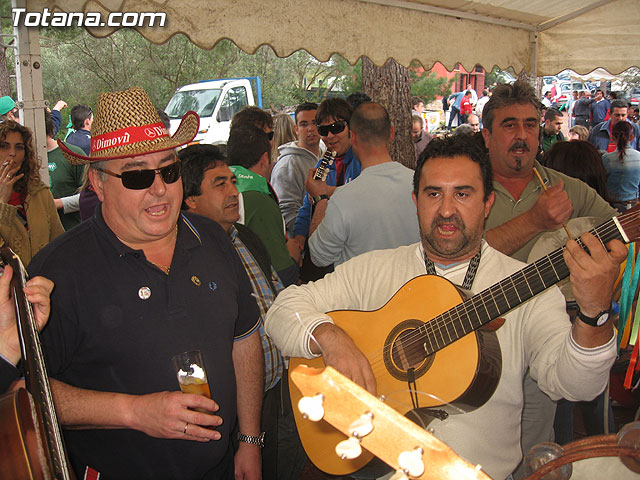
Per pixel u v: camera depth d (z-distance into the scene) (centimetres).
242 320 186
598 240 125
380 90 604
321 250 280
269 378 216
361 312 175
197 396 144
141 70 1159
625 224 135
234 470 190
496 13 434
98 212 161
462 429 154
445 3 399
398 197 265
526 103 237
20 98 304
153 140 155
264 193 278
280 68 1310
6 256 134
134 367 154
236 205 230
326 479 285
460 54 425
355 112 278
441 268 169
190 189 226
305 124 439
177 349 157
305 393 77
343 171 406
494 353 154
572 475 111
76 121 596
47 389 116
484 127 253
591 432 262
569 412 247
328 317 169
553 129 824
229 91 1047
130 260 157
